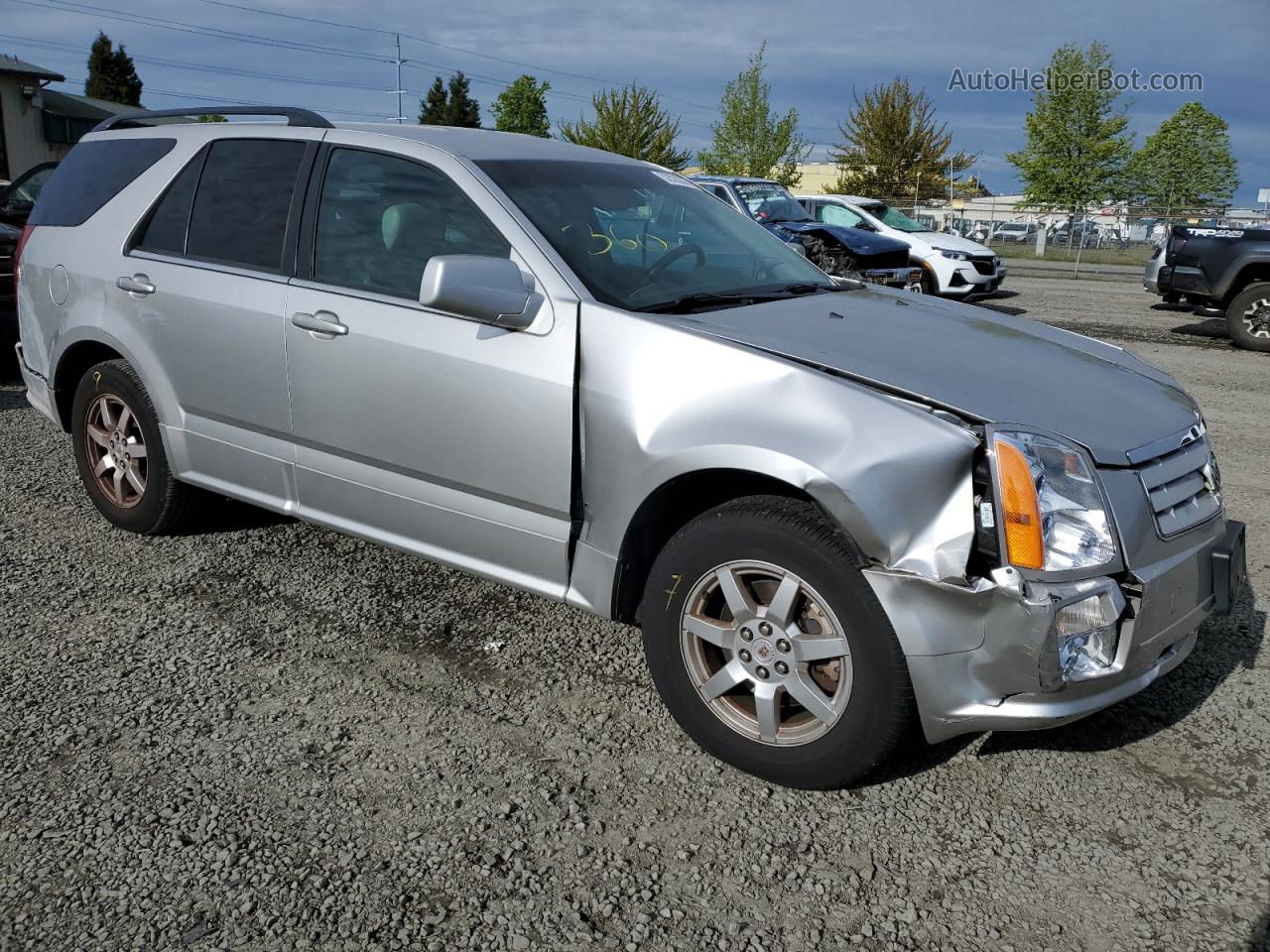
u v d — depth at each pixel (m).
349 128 3.75
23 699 3.19
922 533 2.48
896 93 41.97
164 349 4.04
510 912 2.33
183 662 3.45
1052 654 2.43
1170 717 3.21
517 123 50.00
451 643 3.64
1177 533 2.71
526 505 3.15
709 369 2.78
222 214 3.96
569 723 3.14
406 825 2.63
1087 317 13.51
